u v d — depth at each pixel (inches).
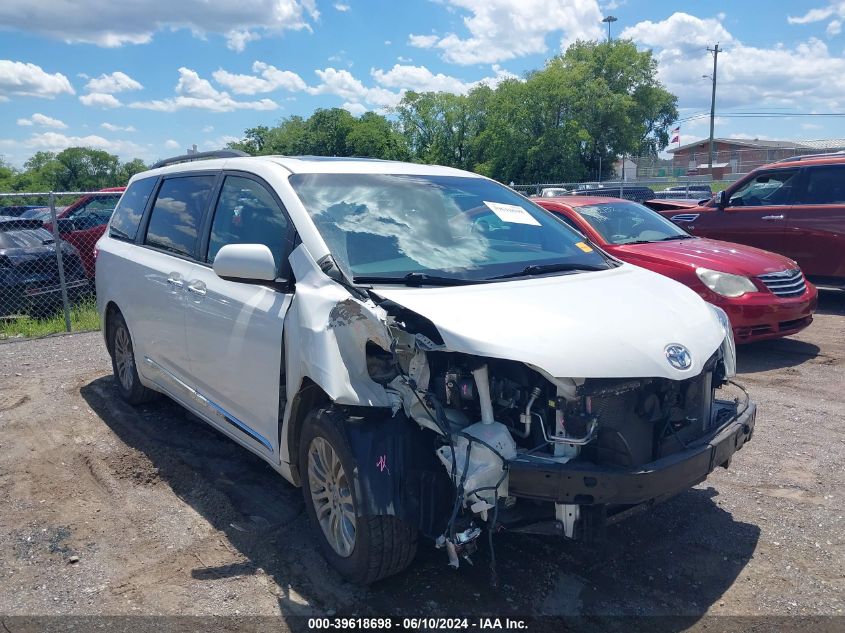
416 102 2519.7
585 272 152.2
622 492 114.0
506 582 133.7
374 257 140.6
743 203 406.9
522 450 119.7
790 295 276.4
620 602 127.6
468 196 171.5
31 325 373.4
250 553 145.9
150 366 204.1
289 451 142.3
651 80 2327.8
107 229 242.8
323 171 160.4
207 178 185.8
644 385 119.8
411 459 121.6
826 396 238.5
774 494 168.1
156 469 186.7
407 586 133.0
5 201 931.3
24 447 203.6
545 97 1993.1
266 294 147.1
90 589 134.6
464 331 116.9
